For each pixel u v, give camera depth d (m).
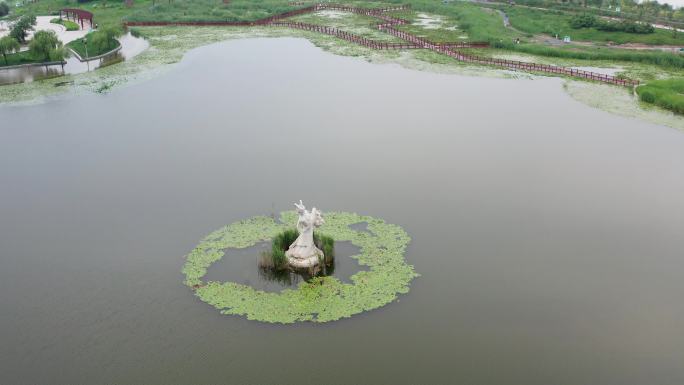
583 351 26.14
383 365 25.03
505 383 24.19
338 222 36.47
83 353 25.83
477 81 73.50
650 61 85.50
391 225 36.25
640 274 31.95
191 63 82.25
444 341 26.50
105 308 28.62
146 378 24.38
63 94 67.06
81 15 118.94
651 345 26.56
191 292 29.53
